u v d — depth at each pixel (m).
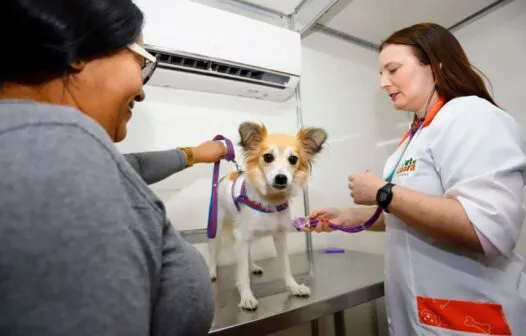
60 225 0.22
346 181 2.06
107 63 0.39
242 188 1.25
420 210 0.67
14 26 0.29
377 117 2.31
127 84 0.42
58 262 0.22
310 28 1.93
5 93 0.32
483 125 0.66
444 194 0.71
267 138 1.33
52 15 0.30
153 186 1.44
